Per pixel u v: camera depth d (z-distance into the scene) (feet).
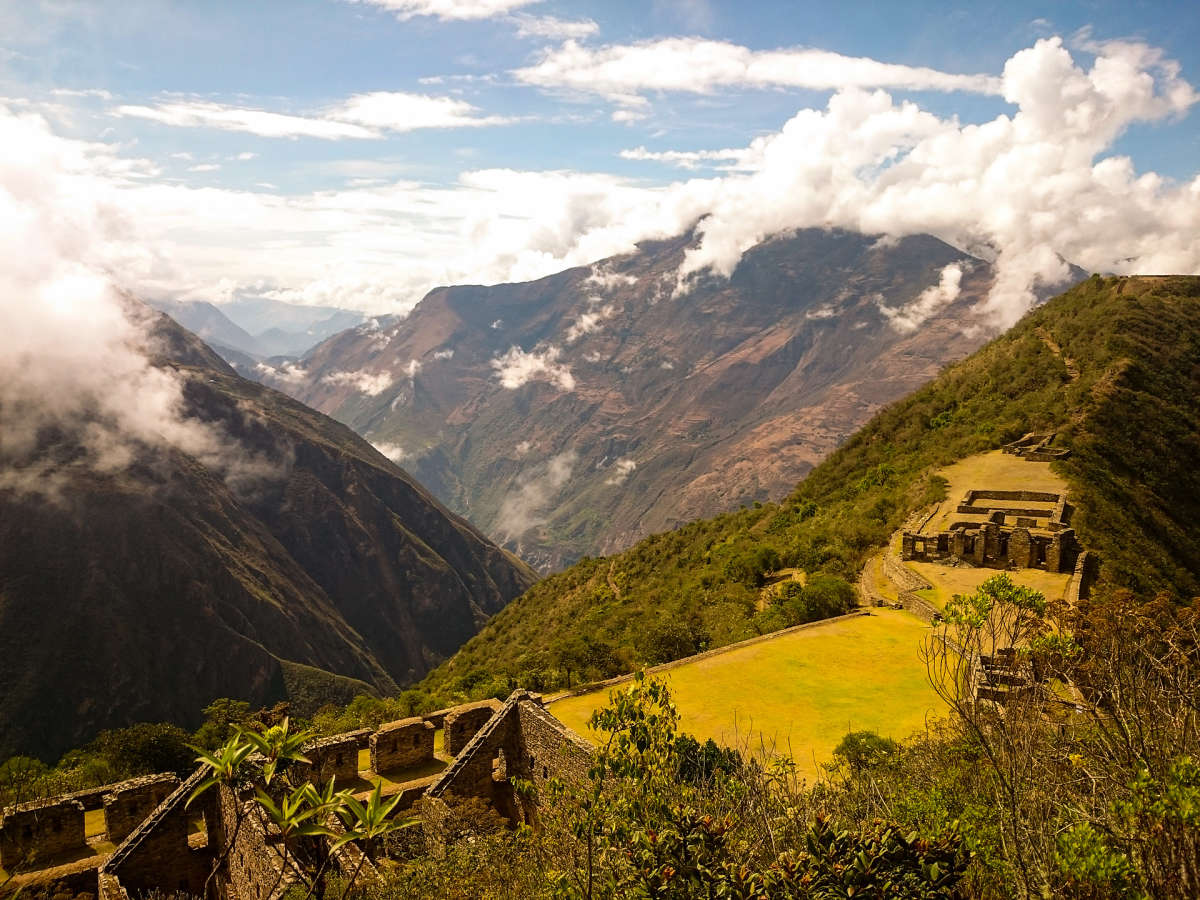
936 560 158.40
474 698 153.99
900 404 334.24
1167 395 241.14
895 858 36.55
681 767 66.39
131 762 131.54
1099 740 40.75
